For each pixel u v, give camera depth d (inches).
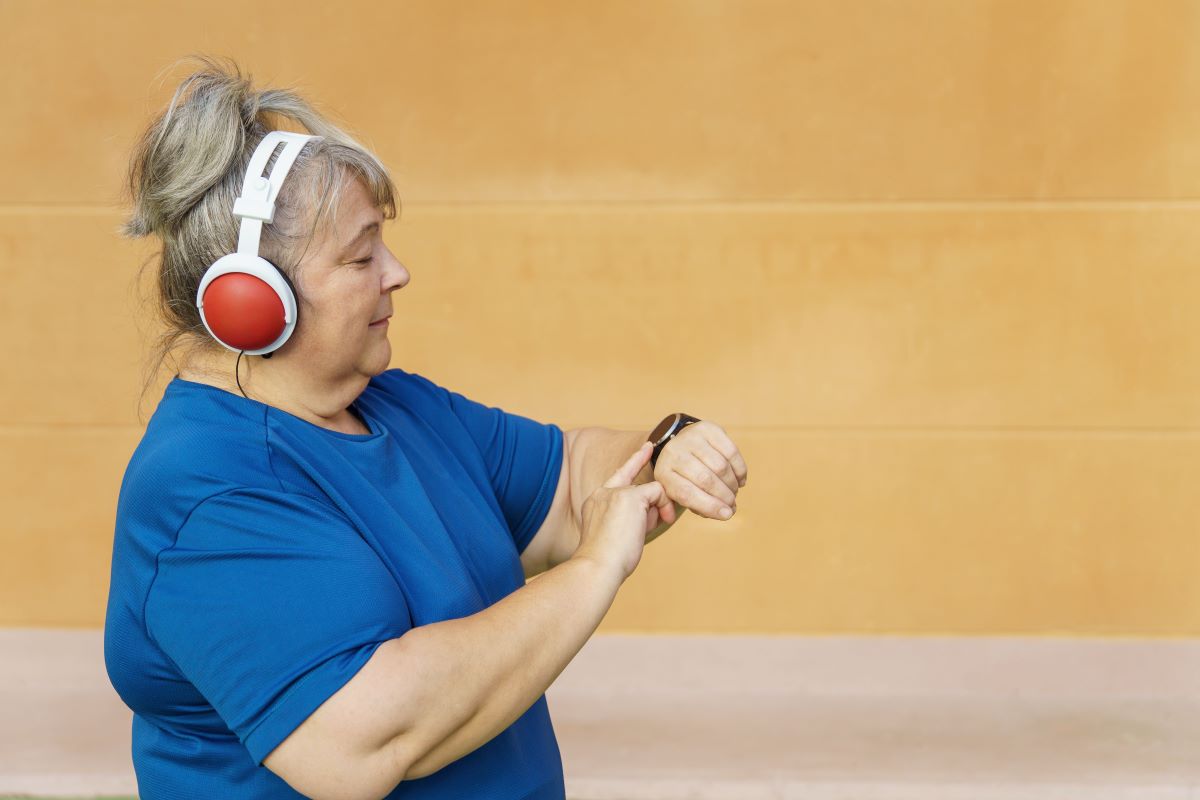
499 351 179.3
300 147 67.9
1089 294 174.7
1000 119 170.9
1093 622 182.1
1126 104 169.5
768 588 184.2
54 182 177.2
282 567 63.4
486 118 173.8
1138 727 173.0
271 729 61.2
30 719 176.7
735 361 178.5
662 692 185.9
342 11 171.3
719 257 176.2
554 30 171.3
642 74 171.9
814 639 184.7
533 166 174.9
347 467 70.6
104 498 185.2
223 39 172.6
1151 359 175.6
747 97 171.8
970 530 181.3
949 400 178.1
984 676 183.6
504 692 64.1
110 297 179.8
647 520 77.4
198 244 68.7
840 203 174.2
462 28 171.5
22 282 179.8
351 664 61.2
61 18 173.2
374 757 61.1
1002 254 174.2
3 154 176.6
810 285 176.4
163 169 68.7
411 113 173.8
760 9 169.5
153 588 64.7
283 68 172.7
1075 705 180.4
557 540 92.0
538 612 66.0
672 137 173.3
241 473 66.2
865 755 165.0
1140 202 171.9
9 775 159.5
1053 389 177.2
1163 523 179.2
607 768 161.5
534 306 178.1
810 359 178.1
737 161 173.5
